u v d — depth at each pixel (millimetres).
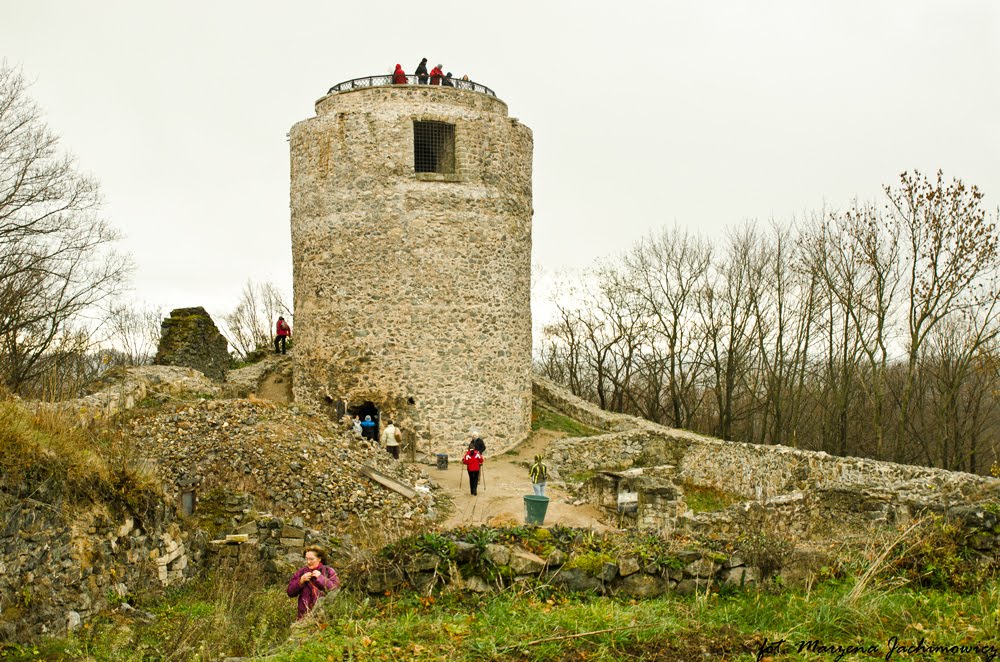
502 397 25344
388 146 24172
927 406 38656
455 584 7777
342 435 19125
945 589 8203
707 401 48688
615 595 7859
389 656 6484
